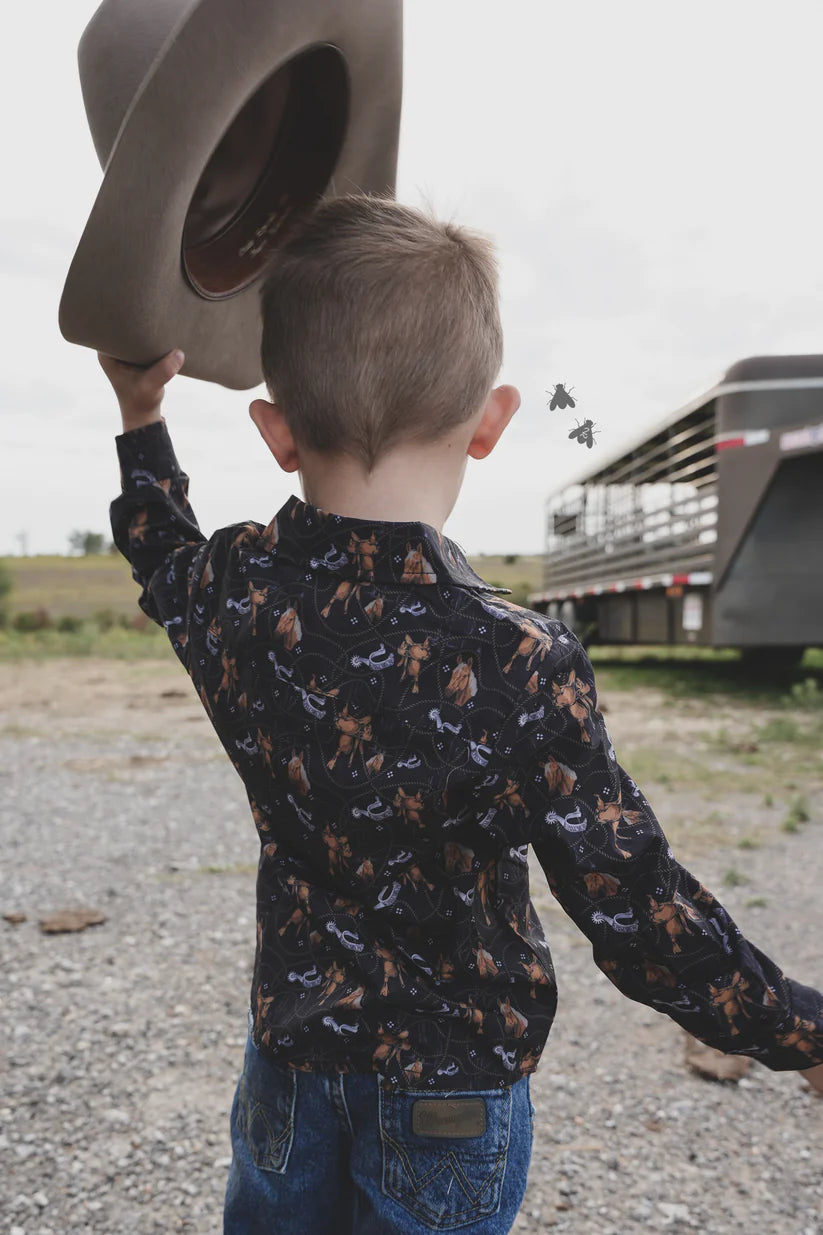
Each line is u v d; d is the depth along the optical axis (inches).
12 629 785.6
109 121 43.0
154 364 50.7
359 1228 39.2
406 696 37.0
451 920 37.4
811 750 262.1
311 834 38.5
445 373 38.7
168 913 142.5
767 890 150.9
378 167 54.5
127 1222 75.0
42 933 134.4
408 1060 37.4
